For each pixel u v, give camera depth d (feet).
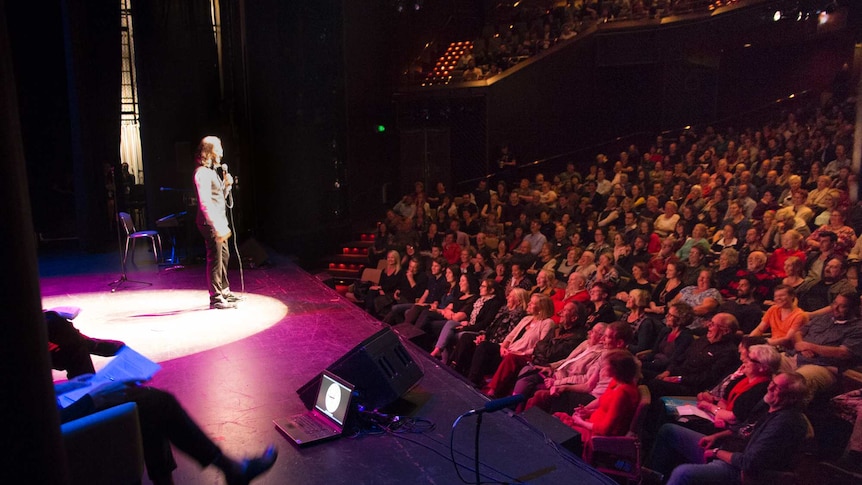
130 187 38.50
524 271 26.13
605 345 18.47
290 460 10.77
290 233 38.40
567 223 31.99
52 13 33.63
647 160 41.52
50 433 4.19
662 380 18.80
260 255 30.37
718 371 17.90
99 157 34.24
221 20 35.68
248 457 9.26
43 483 4.15
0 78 3.82
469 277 26.48
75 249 35.12
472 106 49.44
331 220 41.91
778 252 22.62
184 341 17.76
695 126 51.72
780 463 13.28
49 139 34.94
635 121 53.16
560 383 19.15
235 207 36.29
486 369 22.45
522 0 58.90
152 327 19.29
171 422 8.75
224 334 18.45
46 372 4.18
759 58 55.42
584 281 23.59
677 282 22.81
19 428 4.01
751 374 15.69
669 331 20.25
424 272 30.50
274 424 12.16
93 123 33.81
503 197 39.83
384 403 12.64
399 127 50.29
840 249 20.39
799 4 43.06
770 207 27.84
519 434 11.98
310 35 39.78
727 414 15.90
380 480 10.12
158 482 9.04
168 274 28.43
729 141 39.96
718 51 52.95
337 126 42.11
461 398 13.75
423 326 26.27
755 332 19.30
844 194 24.48
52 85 34.35
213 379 14.74
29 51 33.55
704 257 23.91
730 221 26.86
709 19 47.52
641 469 16.21
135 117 39.58
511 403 9.36
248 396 13.69
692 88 52.95
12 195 3.91
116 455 7.78
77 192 33.76
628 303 21.54
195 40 35.17
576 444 12.76
